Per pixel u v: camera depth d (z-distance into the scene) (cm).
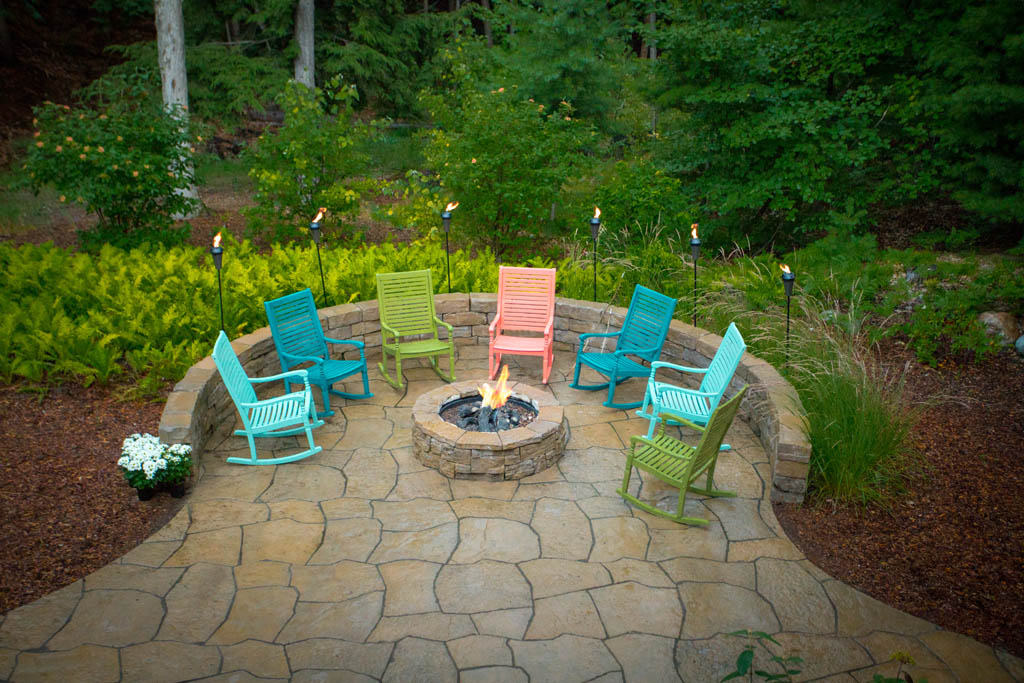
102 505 521
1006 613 425
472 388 663
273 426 574
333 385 750
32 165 1027
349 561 466
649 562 469
